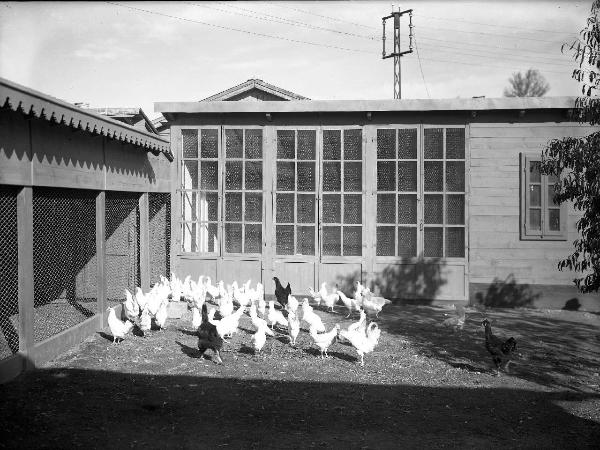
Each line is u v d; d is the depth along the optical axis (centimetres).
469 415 631
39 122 741
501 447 546
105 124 906
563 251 1298
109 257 1264
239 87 1562
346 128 1352
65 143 822
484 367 826
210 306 1282
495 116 1316
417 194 1338
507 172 1316
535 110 1298
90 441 536
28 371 739
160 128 1462
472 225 1326
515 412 642
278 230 1374
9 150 666
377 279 1345
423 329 1080
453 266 1327
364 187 1350
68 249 1223
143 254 1231
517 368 822
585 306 1291
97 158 950
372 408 649
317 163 1359
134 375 752
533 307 1307
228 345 935
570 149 695
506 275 1316
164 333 1005
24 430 551
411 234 1346
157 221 1437
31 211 736
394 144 1345
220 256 1379
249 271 1372
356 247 1359
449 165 1337
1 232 816
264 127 1367
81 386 693
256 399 672
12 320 872
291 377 765
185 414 617
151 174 1260
